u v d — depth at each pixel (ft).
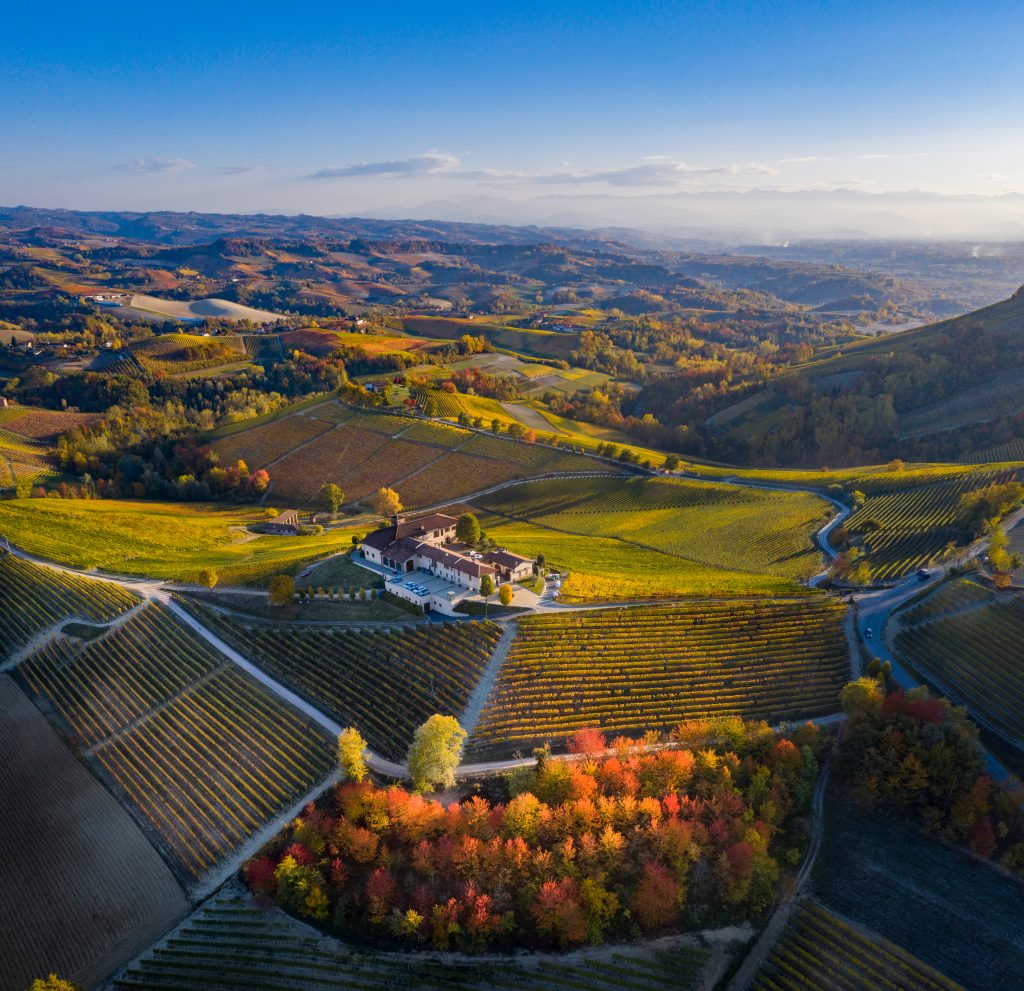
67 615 440.86
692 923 249.55
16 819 299.79
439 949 238.07
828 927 247.91
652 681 352.90
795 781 288.30
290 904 251.19
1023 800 273.54
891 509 566.77
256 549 579.07
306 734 323.16
